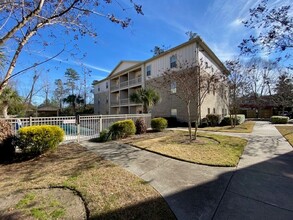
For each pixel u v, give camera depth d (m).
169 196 3.11
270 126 15.09
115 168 4.57
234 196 3.09
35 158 5.50
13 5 3.38
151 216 2.53
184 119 16.20
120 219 2.47
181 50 16.56
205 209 2.71
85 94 40.81
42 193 3.25
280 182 3.66
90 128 9.03
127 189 3.37
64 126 8.32
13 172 4.33
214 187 3.45
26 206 2.82
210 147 6.78
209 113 17.80
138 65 22.25
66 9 3.65
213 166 4.68
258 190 3.31
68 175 4.10
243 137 9.16
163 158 5.47
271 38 5.69
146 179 3.86
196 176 4.01
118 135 8.79
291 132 10.85
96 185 3.55
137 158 5.49
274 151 6.20
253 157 5.46
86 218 2.51
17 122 6.16
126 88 25.25
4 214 2.61
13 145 5.43
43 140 5.55
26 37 3.38
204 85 8.57
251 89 26.12
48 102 37.03
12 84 14.46
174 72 8.73
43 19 3.69
